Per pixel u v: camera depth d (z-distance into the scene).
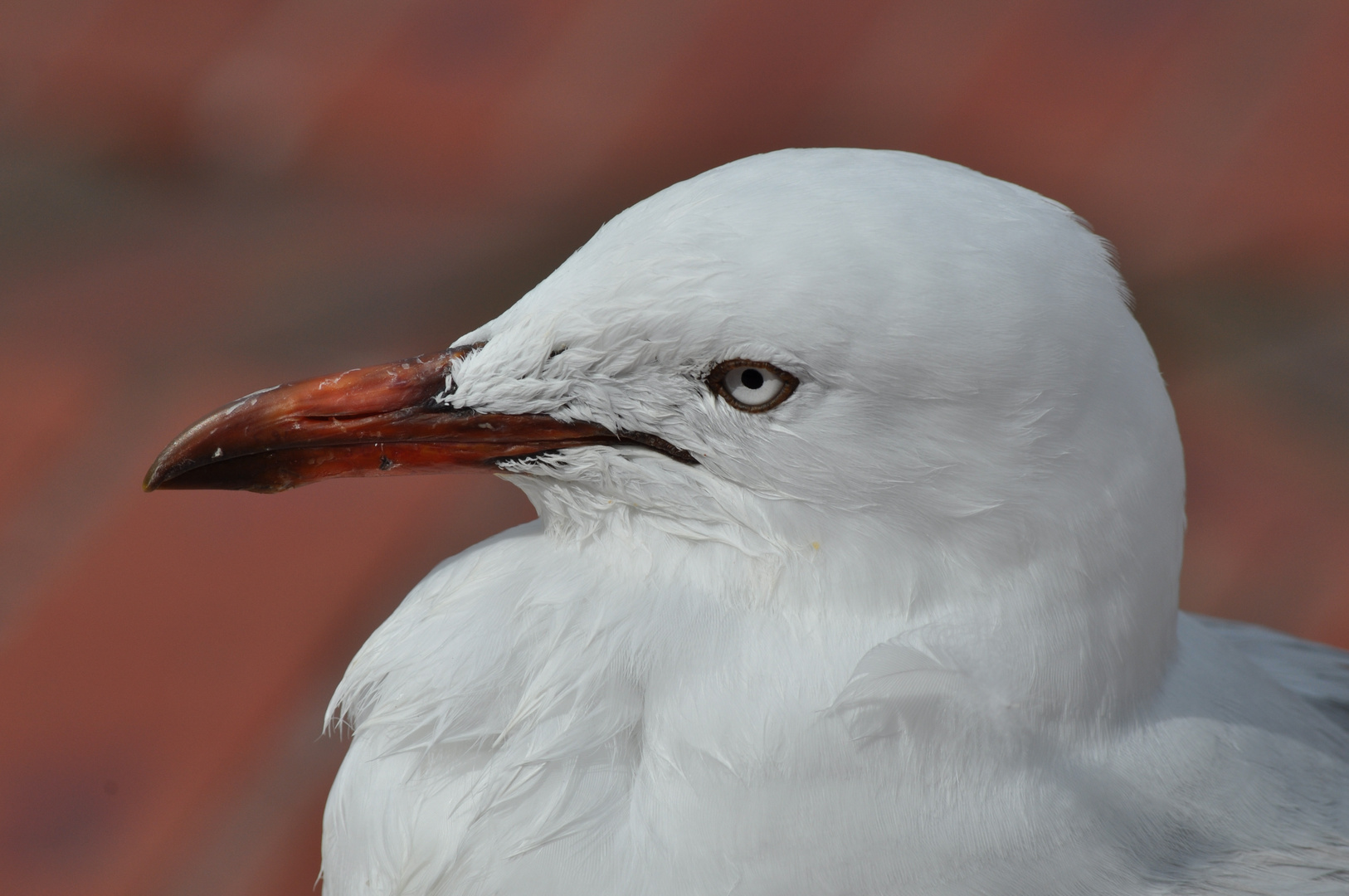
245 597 1.61
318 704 1.59
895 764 1.45
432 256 1.93
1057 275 1.45
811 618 1.46
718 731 1.46
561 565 1.47
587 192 1.99
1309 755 1.47
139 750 1.58
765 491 1.46
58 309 1.90
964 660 1.46
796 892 1.45
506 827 1.46
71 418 1.75
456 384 1.47
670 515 1.46
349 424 1.47
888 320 1.45
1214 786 1.46
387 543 1.62
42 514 1.64
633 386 1.46
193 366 1.80
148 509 1.65
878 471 1.46
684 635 1.46
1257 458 1.68
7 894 1.56
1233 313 1.83
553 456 1.47
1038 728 1.46
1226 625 1.53
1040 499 1.46
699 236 1.46
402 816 1.46
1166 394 1.46
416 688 1.46
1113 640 1.46
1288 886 1.46
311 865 1.56
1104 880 1.45
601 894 1.45
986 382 1.45
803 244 1.45
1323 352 1.80
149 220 2.02
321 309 1.88
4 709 1.59
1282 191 1.96
